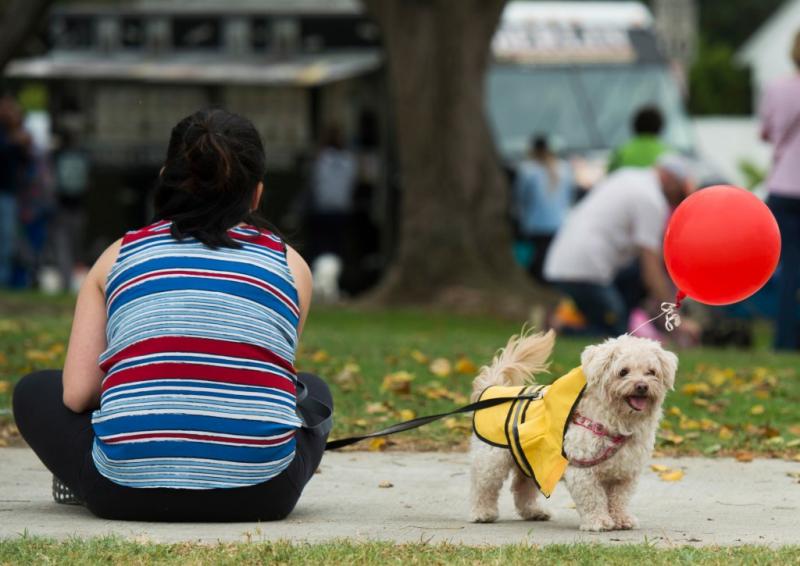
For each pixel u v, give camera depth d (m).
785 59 62.41
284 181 27.14
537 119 25.20
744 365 14.05
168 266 6.87
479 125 22.34
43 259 27.14
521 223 23.88
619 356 6.82
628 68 25.55
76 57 28.25
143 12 27.75
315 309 21.72
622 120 25.12
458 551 6.31
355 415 10.78
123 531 6.77
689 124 25.09
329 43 26.73
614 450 6.99
